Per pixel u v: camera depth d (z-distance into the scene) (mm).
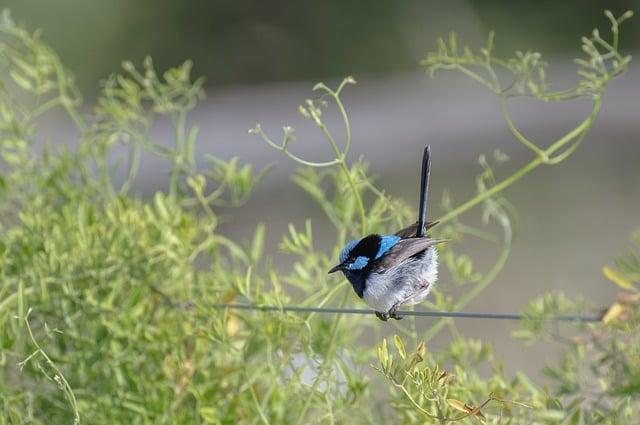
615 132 23812
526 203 21719
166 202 10586
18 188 11062
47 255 9773
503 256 10758
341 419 9758
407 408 8938
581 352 9391
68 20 34312
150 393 9625
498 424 8727
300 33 35906
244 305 9617
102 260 9938
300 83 35469
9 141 11062
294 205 21891
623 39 33156
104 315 9703
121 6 35188
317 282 10469
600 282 18641
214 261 10648
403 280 9703
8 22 11625
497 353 16766
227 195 21547
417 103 27969
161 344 9789
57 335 9773
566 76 29016
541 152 9867
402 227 10266
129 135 11398
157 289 10219
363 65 34531
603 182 22344
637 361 8266
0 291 9773
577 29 33281
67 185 10961
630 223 20578
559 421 8781
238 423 9883
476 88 28391
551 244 19953
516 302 18203
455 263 11250
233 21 36500
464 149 24516
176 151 11148
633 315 8117
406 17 33906
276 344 9852
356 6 35031
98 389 9688
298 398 9758
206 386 9695
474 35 32938
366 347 10703
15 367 9922
